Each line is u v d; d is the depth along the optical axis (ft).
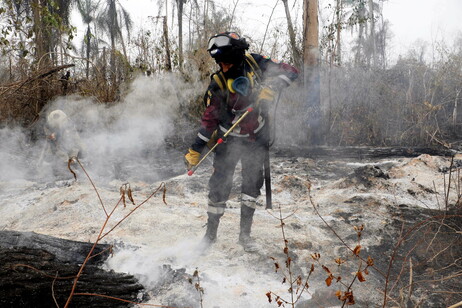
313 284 9.23
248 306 8.16
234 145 10.64
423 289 9.02
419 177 18.25
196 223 12.66
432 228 12.26
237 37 9.97
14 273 7.07
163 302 8.17
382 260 10.43
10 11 32.83
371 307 8.23
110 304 7.75
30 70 33.01
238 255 10.52
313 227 12.55
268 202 11.26
